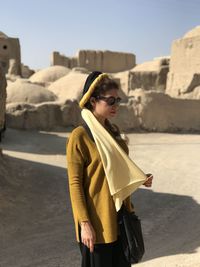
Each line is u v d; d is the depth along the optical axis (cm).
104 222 256
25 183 1050
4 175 1030
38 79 3534
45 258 618
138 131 2373
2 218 788
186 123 2552
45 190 1030
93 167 259
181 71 3303
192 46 3195
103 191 258
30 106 2133
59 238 718
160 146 1909
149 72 3766
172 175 1300
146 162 1510
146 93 2448
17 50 3997
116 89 267
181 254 577
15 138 1838
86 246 262
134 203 982
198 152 1752
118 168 261
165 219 857
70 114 2225
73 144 259
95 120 264
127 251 261
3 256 625
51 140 1873
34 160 1378
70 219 841
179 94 3209
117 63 5150
